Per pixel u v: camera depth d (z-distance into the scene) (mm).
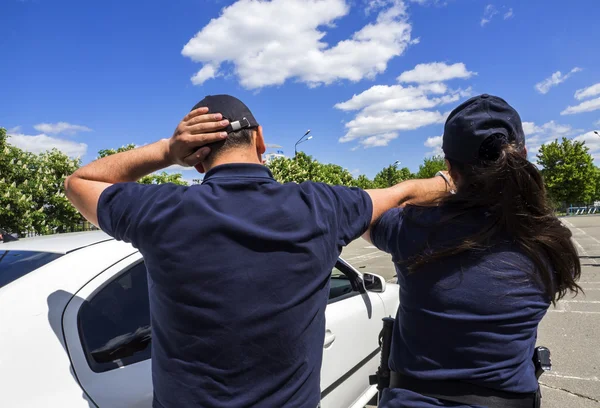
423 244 1249
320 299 1267
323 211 1254
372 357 3088
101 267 1906
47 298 1700
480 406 1168
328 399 2562
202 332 1137
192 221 1146
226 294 1127
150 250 1174
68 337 1645
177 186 1236
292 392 1194
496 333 1169
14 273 1867
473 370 1181
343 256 14680
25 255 2051
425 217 1272
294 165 24094
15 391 1438
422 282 1255
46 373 1524
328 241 1252
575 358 4477
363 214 1345
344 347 2730
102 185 1290
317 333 1276
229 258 1133
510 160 1144
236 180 1223
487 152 1178
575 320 5773
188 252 1135
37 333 1588
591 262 10711
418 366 1264
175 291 1146
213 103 1314
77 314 1716
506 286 1162
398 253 1320
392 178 64562
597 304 6551
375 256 14234
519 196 1146
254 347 1144
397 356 1354
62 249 2041
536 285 1180
